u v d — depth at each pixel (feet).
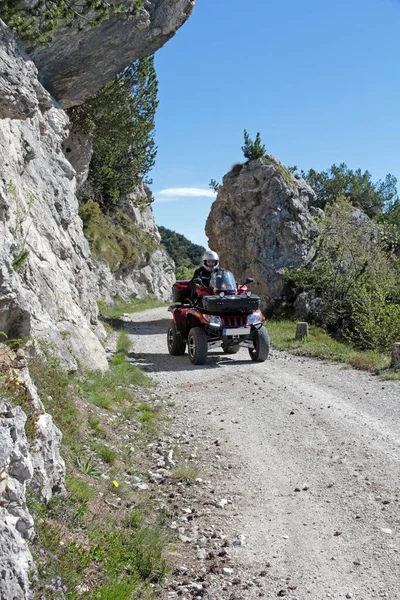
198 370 45.11
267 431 29.45
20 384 17.28
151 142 138.51
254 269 90.17
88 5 43.24
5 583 10.82
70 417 24.20
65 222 43.06
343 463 24.53
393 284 77.92
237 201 93.25
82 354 34.99
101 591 13.43
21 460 12.97
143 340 64.44
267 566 16.66
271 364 47.21
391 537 18.11
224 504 20.98
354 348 60.29
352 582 15.72
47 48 44.78
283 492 22.04
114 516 18.26
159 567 15.94
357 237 87.04
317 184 154.51
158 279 156.35
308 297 83.76
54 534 14.46
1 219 27.55
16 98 26.09
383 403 33.32
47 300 33.86
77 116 88.48
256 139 94.58
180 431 29.68
